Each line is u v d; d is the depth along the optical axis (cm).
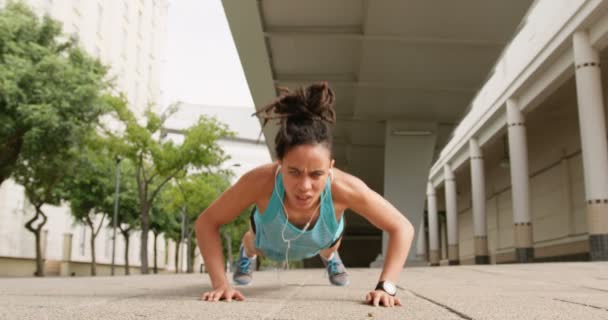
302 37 1413
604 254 1631
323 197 321
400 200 2017
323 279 660
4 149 1487
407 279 618
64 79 1477
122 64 3653
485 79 1655
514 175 2359
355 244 5381
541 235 2966
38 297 341
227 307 264
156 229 3491
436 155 2636
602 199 1658
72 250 2845
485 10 1249
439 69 1584
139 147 2073
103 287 496
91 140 1883
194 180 2717
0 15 1472
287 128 271
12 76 1383
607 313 240
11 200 2291
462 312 245
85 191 2486
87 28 3011
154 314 232
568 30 1797
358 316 228
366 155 2630
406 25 1322
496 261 3819
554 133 2745
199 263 6406
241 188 322
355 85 1709
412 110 1950
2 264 2222
